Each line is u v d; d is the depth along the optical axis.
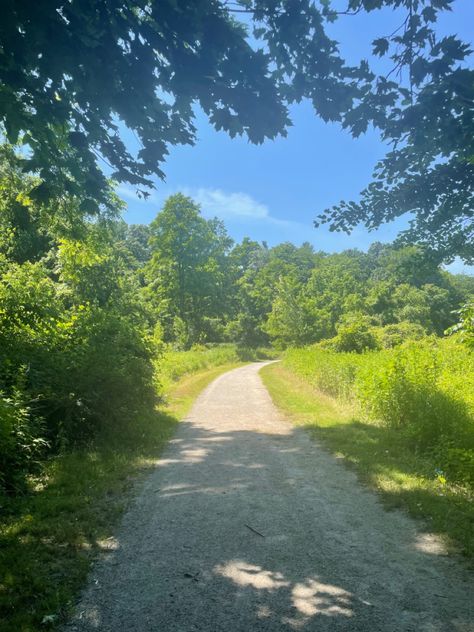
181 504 5.61
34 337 8.97
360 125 4.54
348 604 3.41
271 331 53.97
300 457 7.93
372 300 60.72
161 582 3.73
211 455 8.09
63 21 3.60
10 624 3.12
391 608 3.36
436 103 4.30
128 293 19.50
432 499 5.57
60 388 8.20
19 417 6.68
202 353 39.97
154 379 12.69
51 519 4.98
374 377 10.74
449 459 6.80
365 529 4.83
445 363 13.36
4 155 10.25
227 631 3.09
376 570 3.93
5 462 5.99
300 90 4.31
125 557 4.18
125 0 3.73
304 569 3.96
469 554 4.17
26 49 3.67
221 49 3.86
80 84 3.99
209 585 3.69
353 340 26.88
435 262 8.16
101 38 3.71
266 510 5.41
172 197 52.53
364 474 6.75
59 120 4.34
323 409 13.04
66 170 5.31
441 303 60.47
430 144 5.30
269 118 4.29
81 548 4.34
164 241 52.19
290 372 26.66
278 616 3.26
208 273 54.41
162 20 3.74
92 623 3.18
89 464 7.04
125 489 6.15
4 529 4.62
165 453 8.23
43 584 3.60
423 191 6.98
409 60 4.14
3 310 8.66
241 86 4.11
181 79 4.05
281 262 94.44
